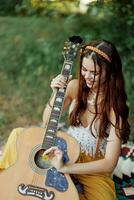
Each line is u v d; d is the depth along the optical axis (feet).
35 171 11.44
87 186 11.98
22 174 11.44
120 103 11.66
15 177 11.43
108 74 11.50
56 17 26.61
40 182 11.36
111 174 13.17
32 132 11.73
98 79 11.53
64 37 25.61
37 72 25.08
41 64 25.34
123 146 15.07
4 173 11.46
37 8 25.34
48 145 11.51
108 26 23.58
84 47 11.64
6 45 26.86
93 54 11.40
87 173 11.42
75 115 12.14
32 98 23.82
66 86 11.85
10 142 12.09
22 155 11.59
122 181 13.98
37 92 24.18
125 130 11.76
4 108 23.17
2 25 27.89
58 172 11.38
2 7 28.25
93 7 22.15
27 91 24.35
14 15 28.25
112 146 11.62
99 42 11.61
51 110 11.68
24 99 23.81
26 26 27.48
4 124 21.79
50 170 11.43
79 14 24.85
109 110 11.71
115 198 12.16
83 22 24.53
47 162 11.51
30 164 11.50
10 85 24.94
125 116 11.75
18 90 24.53
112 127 11.69
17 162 11.55
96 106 11.78
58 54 25.13
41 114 22.74
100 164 11.45
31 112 22.90
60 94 11.78
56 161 11.28
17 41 26.89
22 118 22.47
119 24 23.34
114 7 21.53
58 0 24.54
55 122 11.61
